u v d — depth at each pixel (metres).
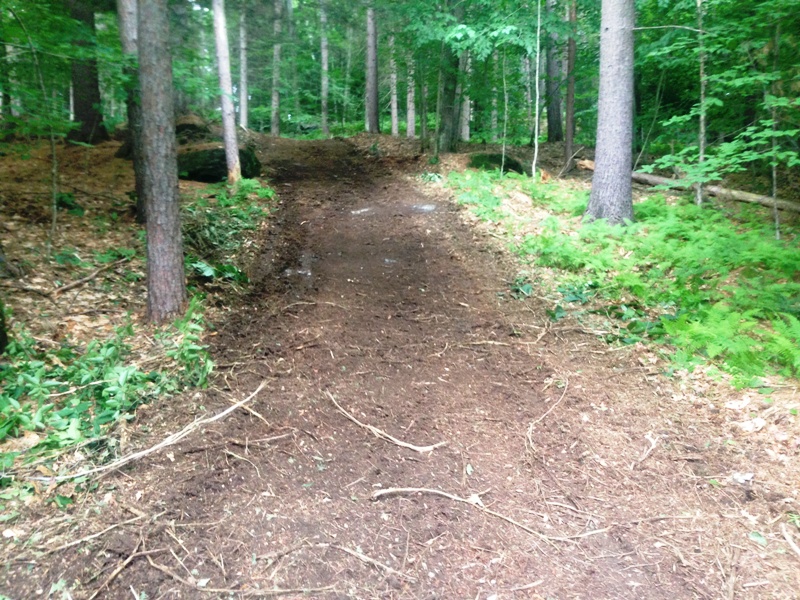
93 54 7.05
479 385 4.76
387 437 4.02
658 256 7.21
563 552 3.09
